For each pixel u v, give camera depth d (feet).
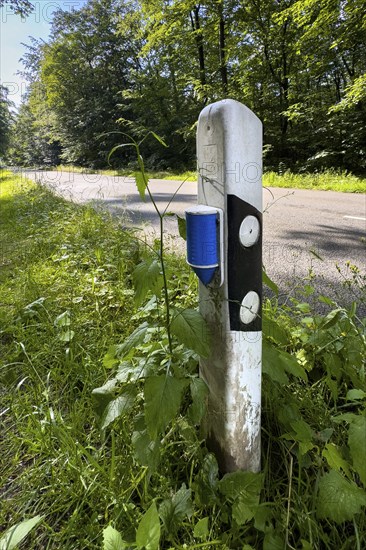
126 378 3.56
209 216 2.64
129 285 7.62
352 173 36.24
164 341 4.03
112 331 5.77
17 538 2.19
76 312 6.44
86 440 3.60
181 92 61.98
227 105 2.56
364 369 4.20
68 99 83.66
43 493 3.20
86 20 78.43
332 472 2.71
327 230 13.64
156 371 3.38
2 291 7.74
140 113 68.03
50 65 80.89
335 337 4.41
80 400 4.21
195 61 56.54
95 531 2.76
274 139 46.06
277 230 13.76
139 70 71.97
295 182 31.12
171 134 60.39
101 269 8.09
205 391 3.01
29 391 4.49
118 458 3.33
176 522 2.62
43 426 3.71
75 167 73.31
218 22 45.93
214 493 2.86
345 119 38.37
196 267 2.75
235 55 47.06
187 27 49.85
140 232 12.57
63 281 7.92
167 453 3.34
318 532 2.59
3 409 4.32
